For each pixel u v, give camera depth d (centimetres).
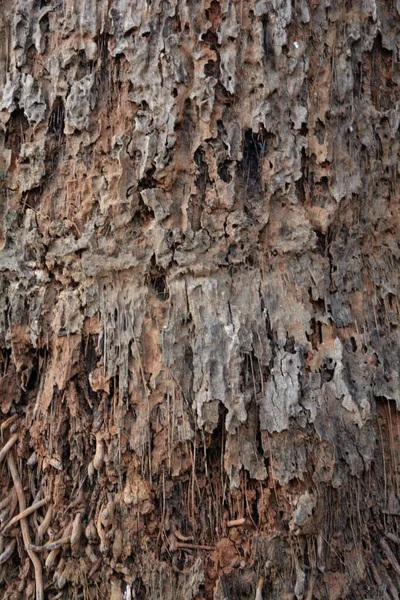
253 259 190
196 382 180
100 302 190
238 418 178
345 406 186
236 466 179
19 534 189
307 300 190
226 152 187
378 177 209
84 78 192
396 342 203
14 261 197
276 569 176
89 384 190
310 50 196
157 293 189
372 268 208
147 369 184
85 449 189
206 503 182
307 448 180
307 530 177
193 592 174
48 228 194
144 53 187
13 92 197
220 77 188
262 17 190
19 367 198
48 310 196
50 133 196
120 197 187
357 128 204
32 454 196
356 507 187
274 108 191
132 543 178
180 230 187
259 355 182
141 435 182
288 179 191
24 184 197
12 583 186
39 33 197
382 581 186
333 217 196
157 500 181
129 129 188
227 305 184
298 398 180
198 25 188
